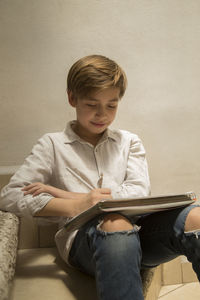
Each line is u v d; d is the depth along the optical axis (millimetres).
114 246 891
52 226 1495
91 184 1281
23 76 1505
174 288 1619
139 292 869
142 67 1579
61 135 1334
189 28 1587
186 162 1680
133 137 1412
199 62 1618
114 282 867
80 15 1506
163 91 1611
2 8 1455
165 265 1630
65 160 1293
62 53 1515
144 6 1541
